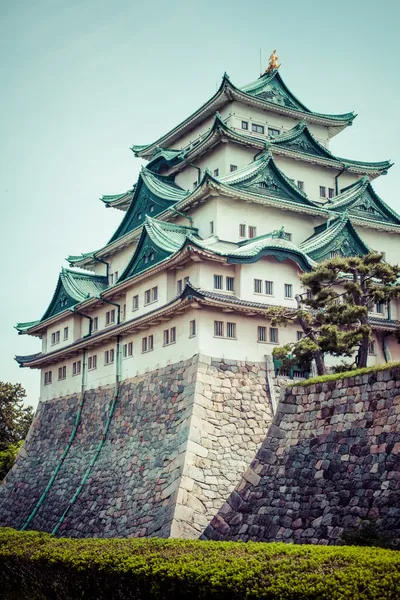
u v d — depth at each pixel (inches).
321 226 2223.2
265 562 791.1
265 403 1695.4
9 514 2224.4
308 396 1194.6
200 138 2578.7
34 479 2228.1
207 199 2075.5
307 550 820.6
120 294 2161.7
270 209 2144.4
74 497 1865.2
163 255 1937.7
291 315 1608.0
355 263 1539.1
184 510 1444.4
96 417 2066.9
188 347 1700.3
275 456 1190.9
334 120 2640.3
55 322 2534.5
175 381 1720.0
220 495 1507.1
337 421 1120.8
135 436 1796.3
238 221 2068.2
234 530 1167.6
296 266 1872.5
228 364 1685.5
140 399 1859.0
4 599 1245.7
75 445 2102.6
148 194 2378.2
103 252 2564.0
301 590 697.6
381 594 664.4
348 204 2311.8
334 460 1088.2
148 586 871.7
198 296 1608.0
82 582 995.9
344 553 772.6
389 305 2091.5
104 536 1635.1
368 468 1027.9
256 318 1766.7
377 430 1047.6
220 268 1784.0
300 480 1122.7
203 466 1524.4
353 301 1601.9
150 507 1540.4
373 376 1090.7
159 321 1846.7
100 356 2156.7
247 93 2452.0
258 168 2111.2
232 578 768.3
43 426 2402.8
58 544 1181.7
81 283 2546.8
